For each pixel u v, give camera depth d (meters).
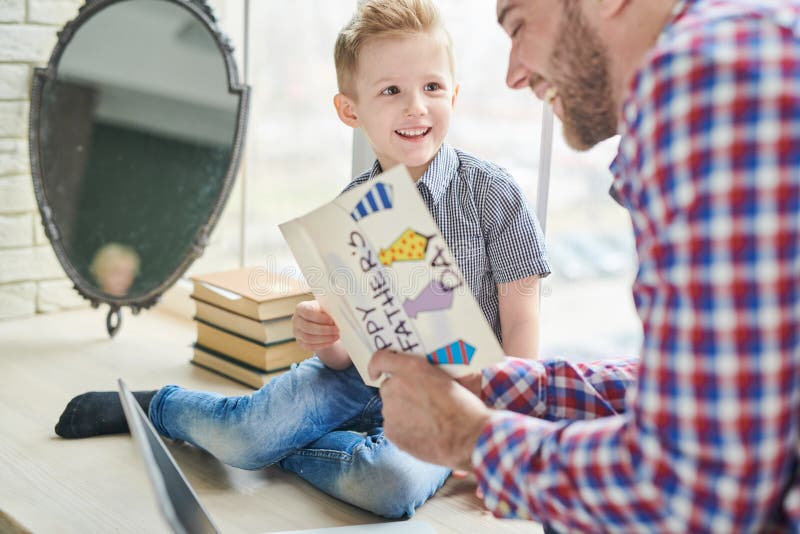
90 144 2.06
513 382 1.12
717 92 0.69
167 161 2.10
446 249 0.95
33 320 2.24
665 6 0.81
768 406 0.70
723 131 0.69
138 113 2.08
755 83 0.68
